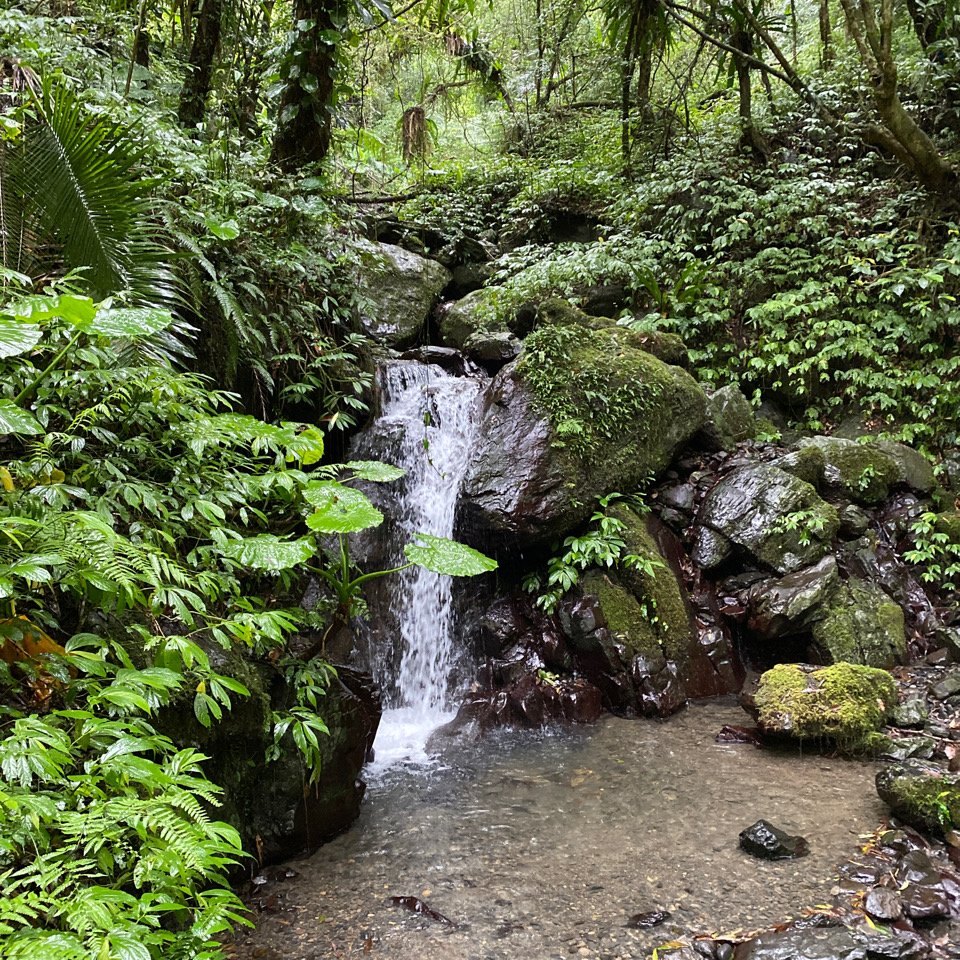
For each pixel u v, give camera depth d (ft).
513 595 17.76
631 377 18.79
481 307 23.98
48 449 8.98
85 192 10.75
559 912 9.20
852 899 9.14
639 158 29.89
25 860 6.19
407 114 32.17
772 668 15.75
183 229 14.43
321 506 11.06
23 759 5.48
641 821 11.40
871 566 17.92
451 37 36.04
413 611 17.22
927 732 13.64
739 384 22.95
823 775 12.69
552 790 12.59
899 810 10.80
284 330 16.48
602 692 16.06
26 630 6.88
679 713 15.71
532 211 29.81
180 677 7.34
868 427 21.22
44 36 15.48
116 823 6.56
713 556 17.97
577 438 17.62
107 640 7.39
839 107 27.68
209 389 14.44
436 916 9.15
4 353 6.30
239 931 8.92
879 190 24.85
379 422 18.93
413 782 13.05
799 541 17.26
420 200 30.55
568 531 17.46
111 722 6.53
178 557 10.00
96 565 7.00
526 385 18.26
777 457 19.53
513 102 39.14
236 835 6.48
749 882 9.66
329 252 19.39
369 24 25.58
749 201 23.72
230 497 10.56
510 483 17.07
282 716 10.48
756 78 34.76
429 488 18.69
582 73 37.22
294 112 19.76
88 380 9.40
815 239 24.07
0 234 10.50
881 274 22.82
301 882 10.01
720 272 23.47
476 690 16.35
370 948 8.57
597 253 23.25
